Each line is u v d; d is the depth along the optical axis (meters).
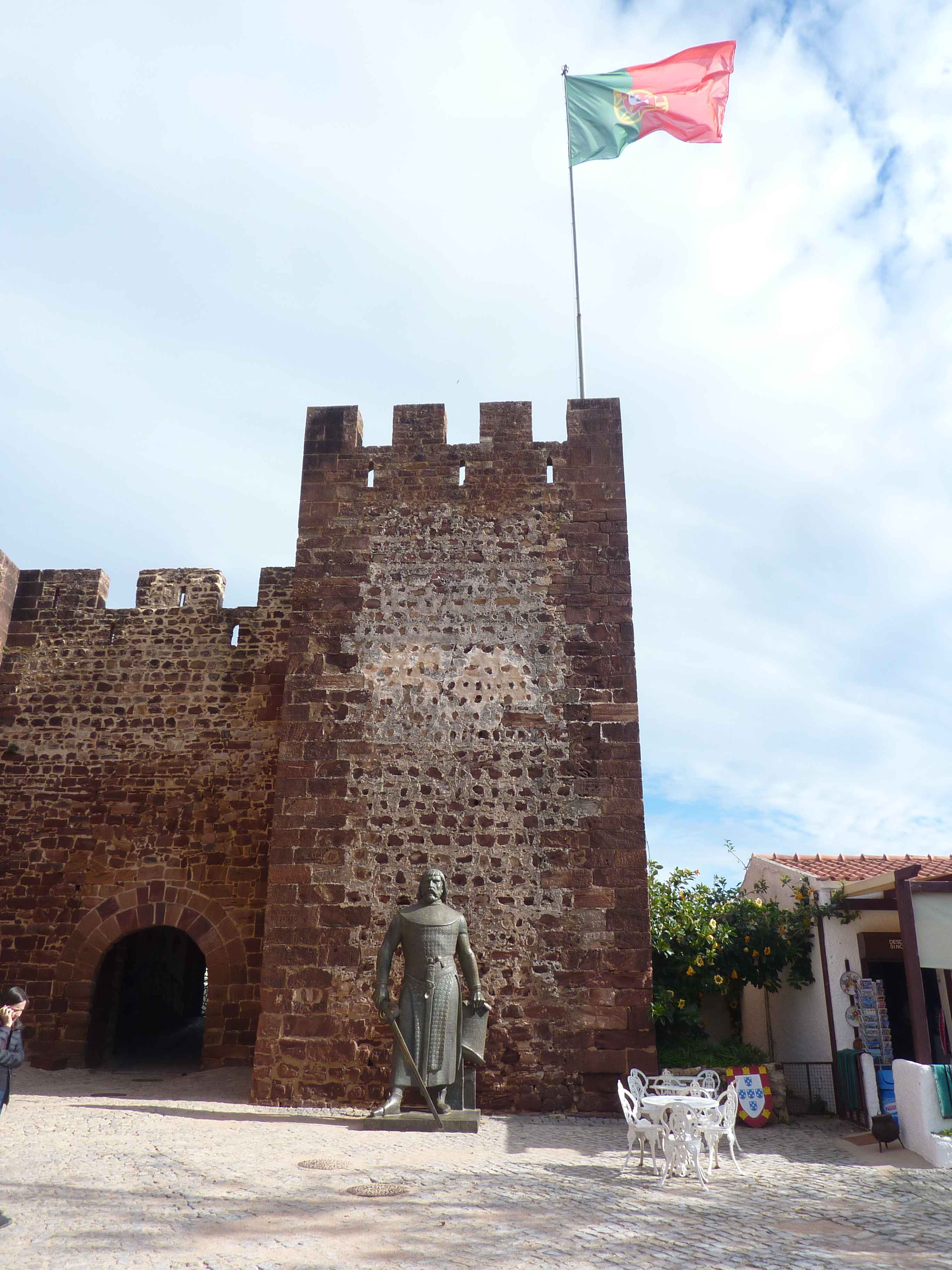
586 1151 8.38
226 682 15.12
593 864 11.10
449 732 11.77
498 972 10.78
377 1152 7.93
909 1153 8.67
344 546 12.72
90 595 15.77
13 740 15.02
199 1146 7.85
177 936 18.53
